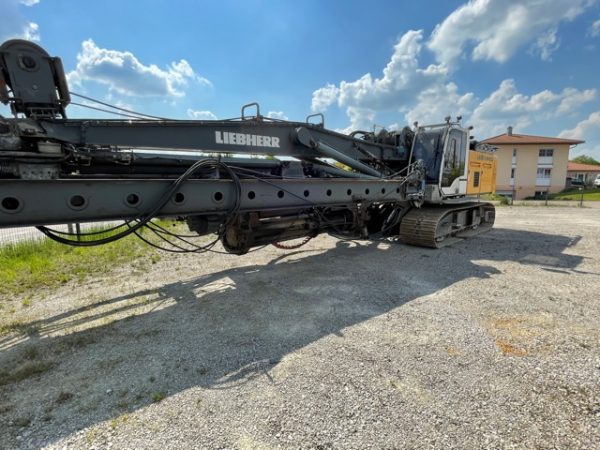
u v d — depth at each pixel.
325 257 5.85
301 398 2.18
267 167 4.90
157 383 2.37
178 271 5.10
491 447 1.79
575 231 8.75
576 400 2.14
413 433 1.88
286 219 4.77
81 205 2.65
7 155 2.47
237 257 5.92
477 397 2.17
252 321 3.33
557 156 35.38
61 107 2.79
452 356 2.64
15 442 1.85
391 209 7.17
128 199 2.88
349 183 4.77
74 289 4.34
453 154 6.76
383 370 2.46
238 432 1.91
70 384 2.37
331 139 5.30
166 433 1.91
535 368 2.47
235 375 2.44
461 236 7.63
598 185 40.06
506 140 36.84
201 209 3.31
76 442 1.85
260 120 4.18
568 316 3.36
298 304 3.74
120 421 2.01
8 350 2.85
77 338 3.04
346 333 3.04
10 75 2.50
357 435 1.87
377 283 4.41
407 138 6.91
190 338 3.01
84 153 2.93
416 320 3.29
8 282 4.54
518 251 6.28
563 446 1.79
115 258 5.79
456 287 4.23
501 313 3.44
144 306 3.76
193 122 3.55
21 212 2.40
